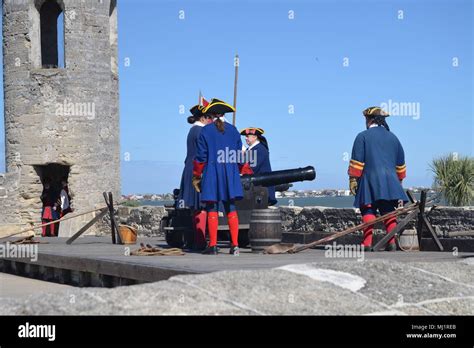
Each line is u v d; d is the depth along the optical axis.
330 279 7.62
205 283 7.05
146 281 9.23
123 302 6.56
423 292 7.56
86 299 6.73
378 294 7.37
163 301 6.60
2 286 12.08
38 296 7.02
